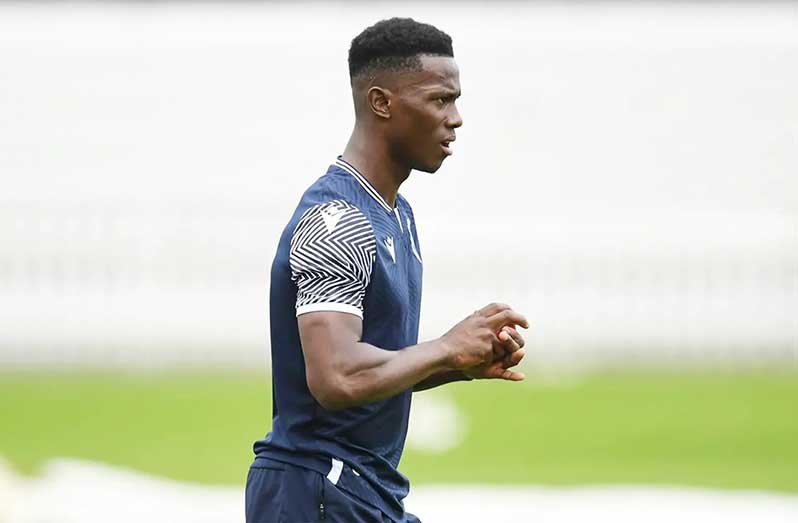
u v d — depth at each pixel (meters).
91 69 72.62
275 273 16.95
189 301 68.19
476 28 74.44
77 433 50.78
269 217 69.94
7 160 70.25
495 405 58.97
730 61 74.06
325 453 17.03
